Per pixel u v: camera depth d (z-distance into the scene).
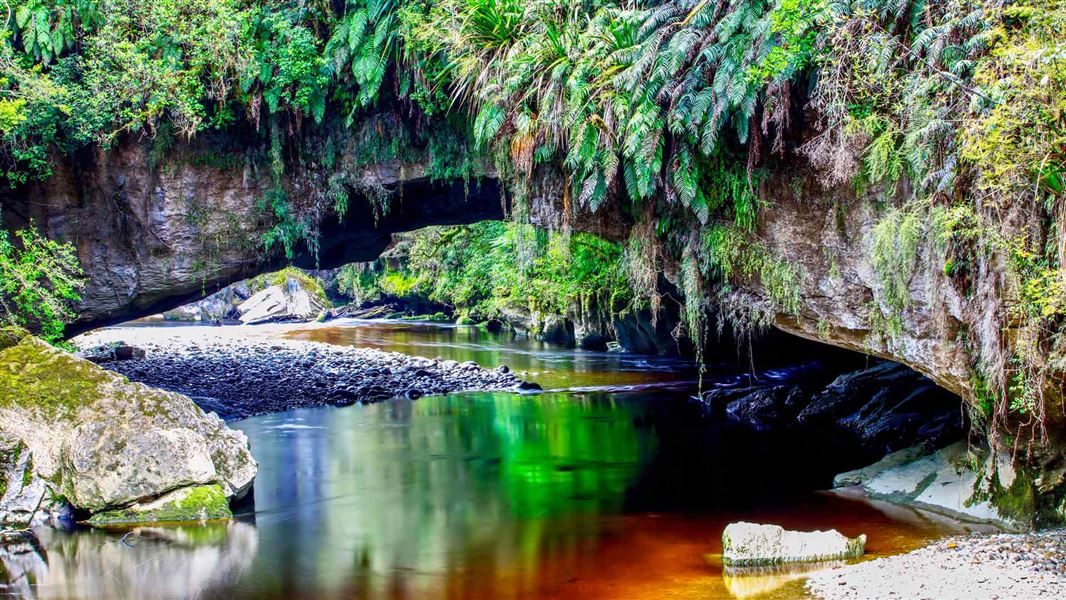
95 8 12.45
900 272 8.49
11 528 9.02
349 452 13.02
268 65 12.59
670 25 9.04
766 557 7.34
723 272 10.62
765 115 8.80
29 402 9.70
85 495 9.27
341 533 8.79
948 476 9.28
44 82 11.57
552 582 7.09
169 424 9.73
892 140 8.11
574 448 13.17
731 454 12.55
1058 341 7.30
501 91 10.45
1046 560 6.48
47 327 13.38
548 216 11.79
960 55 7.69
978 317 7.97
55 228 13.79
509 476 11.31
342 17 12.89
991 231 7.40
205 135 13.70
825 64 8.34
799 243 9.81
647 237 10.99
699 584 6.86
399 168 13.73
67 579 7.52
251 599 6.93
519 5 10.23
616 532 8.58
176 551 8.28
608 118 9.34
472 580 7.22
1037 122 6.59
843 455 12.29
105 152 13.52
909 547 7.56
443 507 9.75
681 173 9.43
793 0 7.54
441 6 10.93
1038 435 8.05
